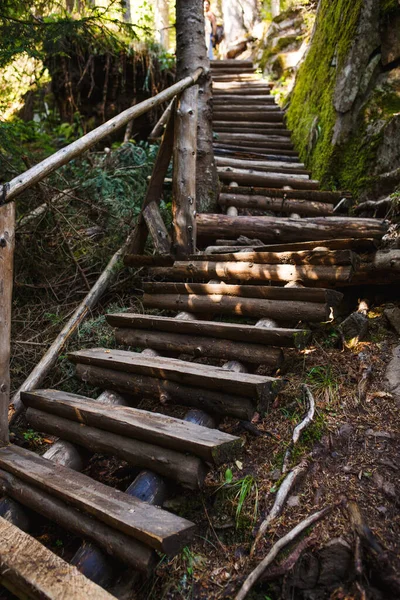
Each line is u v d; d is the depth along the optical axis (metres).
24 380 2.84
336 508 1.69
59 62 6.71
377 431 1.98
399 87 4.49
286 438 2.04
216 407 1.97
